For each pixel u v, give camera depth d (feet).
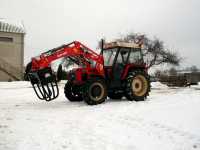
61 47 31.09
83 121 21.62
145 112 24.61
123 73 33.99
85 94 30.42
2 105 32.32
